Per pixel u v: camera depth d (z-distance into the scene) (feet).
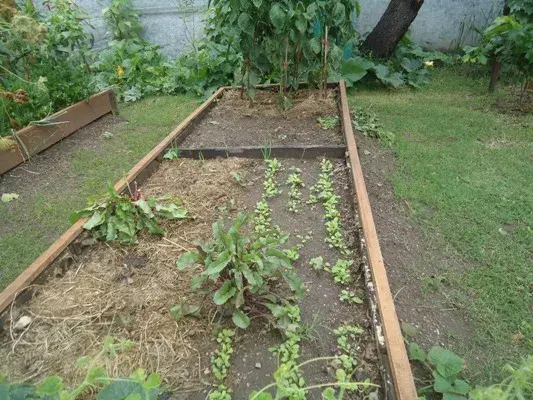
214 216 7.99
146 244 7.16
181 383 4.78
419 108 15.43
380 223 8.61
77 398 4.58
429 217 8.83
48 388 3.31
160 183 9.20
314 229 7.65
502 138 12.58
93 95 15.65
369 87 18.97
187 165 10.07
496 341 5.94
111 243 7.14
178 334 5.40
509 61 14.44
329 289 6.16
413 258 7.63
